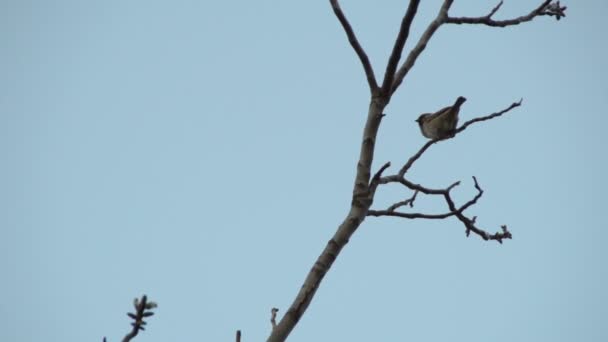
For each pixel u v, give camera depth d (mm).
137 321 6910
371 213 10648
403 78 10539
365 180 9953
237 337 8523
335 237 9562
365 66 10227
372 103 10227
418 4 9516
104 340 6891
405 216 10820
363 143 10117
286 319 8945
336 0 10219
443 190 10711
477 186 10883
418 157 10797
